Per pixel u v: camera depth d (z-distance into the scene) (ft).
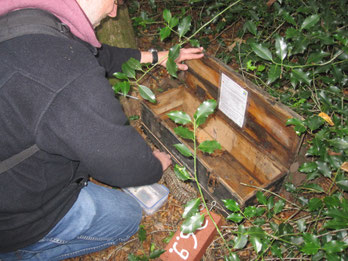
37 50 2.46
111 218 4.60
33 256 4.33
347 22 5.92
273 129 5.16
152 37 9.65
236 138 6.41
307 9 5.49
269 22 7.14
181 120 3.62
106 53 4.90
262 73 6.72
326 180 5.71
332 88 5.30
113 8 3.36
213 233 4.75
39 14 2.62
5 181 3.02
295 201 5.60
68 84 2.51
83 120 2.59
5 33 2.52
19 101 2.48
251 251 5.05
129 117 7.40
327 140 4.37
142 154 3.24
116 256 5.31
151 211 5.78
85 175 4.01
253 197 4.84
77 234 4.22
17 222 3.43
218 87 6.04
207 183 5.38
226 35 9.44
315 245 3.61
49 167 3.21
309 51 6.49
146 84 7.72
